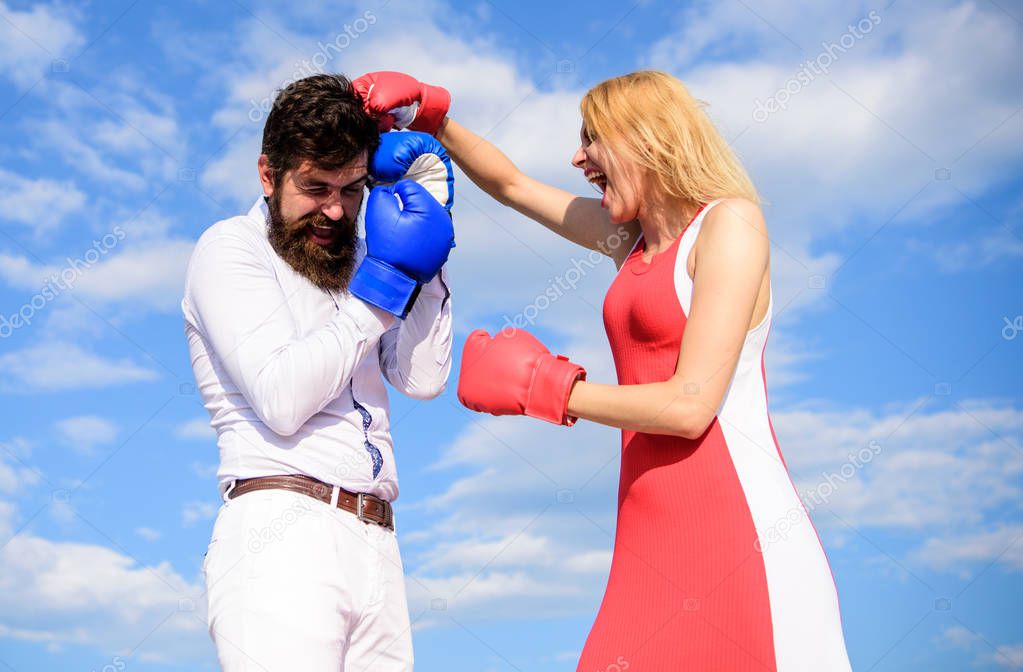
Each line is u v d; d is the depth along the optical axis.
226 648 2.08
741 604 2.14
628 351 2.40
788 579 2.15
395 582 2.29
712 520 2.21
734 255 2.19
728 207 2.24
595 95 2.41
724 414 2.25
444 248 2.31
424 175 2.44
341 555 2.17
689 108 2.36
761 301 2.30
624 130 2.34
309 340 2.17
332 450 2.22
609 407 2.21
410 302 2.29
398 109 2.73
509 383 2.28
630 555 2.32
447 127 2.94
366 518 2.24
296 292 2.33
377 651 2.24
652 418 2.16
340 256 2.38
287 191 2.30
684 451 2.26
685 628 2.18
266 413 2.12
